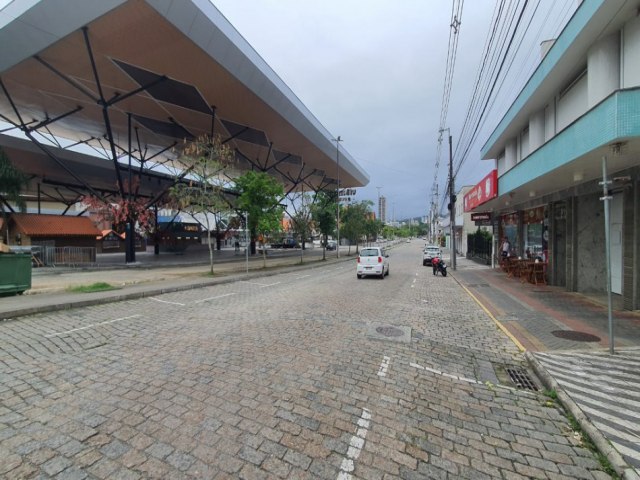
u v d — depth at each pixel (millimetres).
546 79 10828
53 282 13961
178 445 2928
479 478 2652
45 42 17281
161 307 9023
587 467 2828
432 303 10227
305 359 5086
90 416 3363
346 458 2836
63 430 3115
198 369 4602
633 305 8336
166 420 3316
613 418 3463
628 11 7406
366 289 12906
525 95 12773
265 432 3162
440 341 6352
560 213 12930
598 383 4320
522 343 6098
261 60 22047
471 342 6383
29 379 4223
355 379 4441
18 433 3053
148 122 29203
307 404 3723
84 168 32156
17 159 29047
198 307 9047
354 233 44719
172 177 35000
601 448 3000
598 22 7812
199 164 16797
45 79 21328
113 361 4875
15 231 23281
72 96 24047
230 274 17875
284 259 34062
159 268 22219
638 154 6660
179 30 16203
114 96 23297
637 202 7953
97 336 6148
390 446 3035
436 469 2744
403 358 5332
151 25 15953
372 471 2684
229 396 3848
